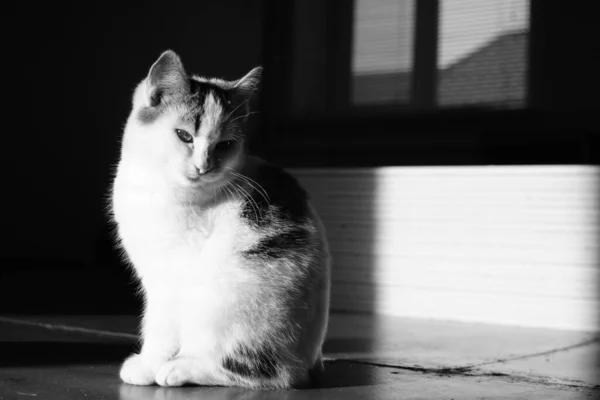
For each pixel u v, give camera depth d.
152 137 1.33
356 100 3.14
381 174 2.15
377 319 2.05
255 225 1.32
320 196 2.23
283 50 3.24
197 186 1.31
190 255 1.32
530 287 2.00
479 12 2.90
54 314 1.93
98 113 3.29
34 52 3.23
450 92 2.96
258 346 1.31
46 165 3.25
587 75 2.75
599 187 1.95
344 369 1.50
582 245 1.96
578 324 1.95
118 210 1.35
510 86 2.86
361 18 3.11
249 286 1.30
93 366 1.44
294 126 3.24
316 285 1.36
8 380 1.35
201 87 1.36
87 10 3.31
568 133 2.77
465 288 2.06
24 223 3.21
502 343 1.77
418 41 3.01
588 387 1.42
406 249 2.12
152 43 3.32
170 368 1.31
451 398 1.33
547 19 2.79
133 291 2.34
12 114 3.19
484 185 2.05
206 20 3.31
